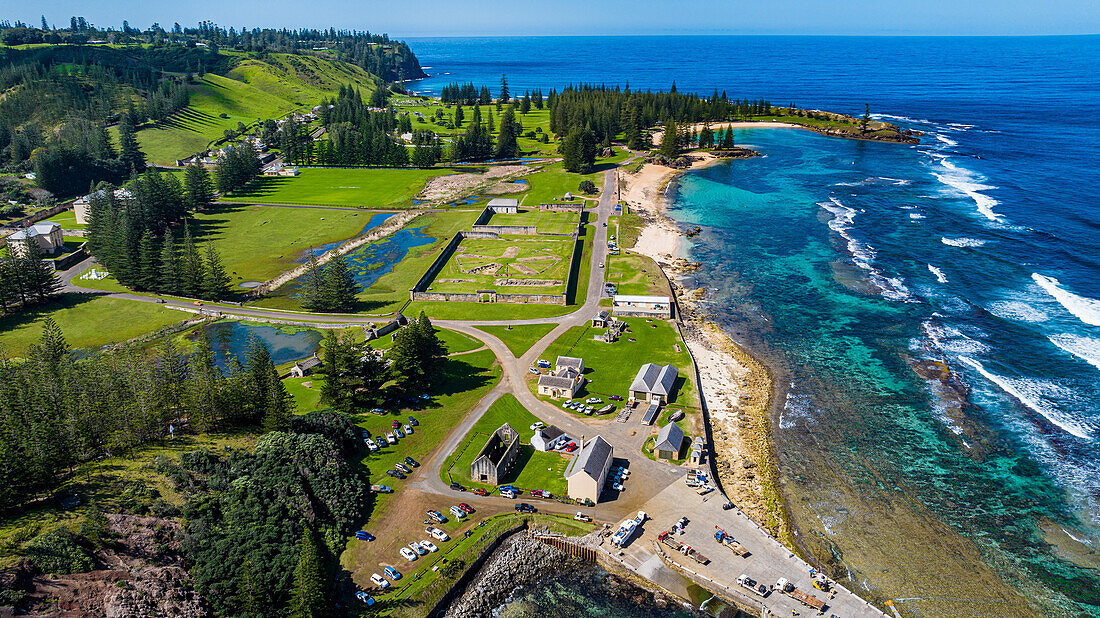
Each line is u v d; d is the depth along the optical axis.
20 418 105.31
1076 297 170.00
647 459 114.38
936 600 89.12
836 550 97.19
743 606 86.69
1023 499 106.38
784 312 171.62
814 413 129.38
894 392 135.00
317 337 166.38
